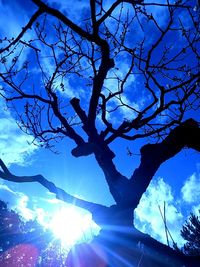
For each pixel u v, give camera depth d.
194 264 3.10
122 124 4.90
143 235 3.42
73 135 4.79
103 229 3.60
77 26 4.41
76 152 4.33
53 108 5.07
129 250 3.35
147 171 4.00
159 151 4.12
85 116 4.70
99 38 4.45
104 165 4.22
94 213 3.74
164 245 3.30
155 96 5.19
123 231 3.52
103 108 5.33
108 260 3.33
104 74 4.48
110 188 4.09
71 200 3.85
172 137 4.21
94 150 4.31
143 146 4.17
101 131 4.68
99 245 3.46
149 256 3.23
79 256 3.44
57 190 3.96
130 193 3.86
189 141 4.25
